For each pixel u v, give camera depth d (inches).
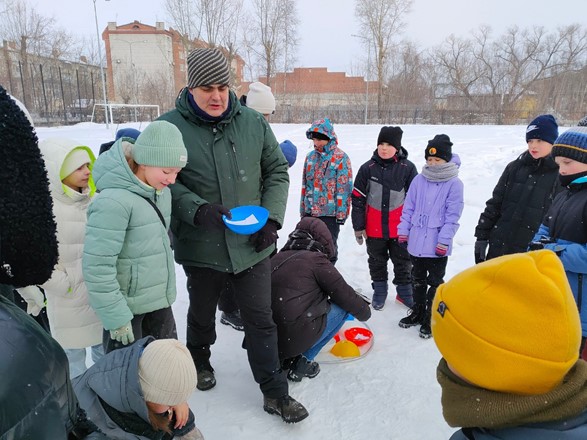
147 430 66.2
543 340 37.0
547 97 1745.8
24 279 30.0
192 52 87.0
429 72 1891.0
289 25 1681.8
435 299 46.6
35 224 28.8
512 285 38.4
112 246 75.9
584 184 85.7
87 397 64.6
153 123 79.6
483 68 1888.5
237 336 126.9
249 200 93.4
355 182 147.3
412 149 526.9
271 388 91.4
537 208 115.6
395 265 147.6
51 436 26.3
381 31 1771.7
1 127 27.5
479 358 39.7
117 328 77.3
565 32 1813.5
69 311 89.3
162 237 84.0
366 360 115.7
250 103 169.5
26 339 26.7
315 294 104.0
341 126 1127.6
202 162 89.0
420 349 121.1
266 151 97.0
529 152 117.4
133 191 79.7
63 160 86.0
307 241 112.4
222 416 93.4
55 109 1413.6
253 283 92.0
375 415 94.3
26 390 25.3
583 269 80.5
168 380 62.7
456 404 42.3
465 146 563.5
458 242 207.0
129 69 2106.3
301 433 88.7
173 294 89.0
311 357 109.6
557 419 37.3
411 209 133.0
